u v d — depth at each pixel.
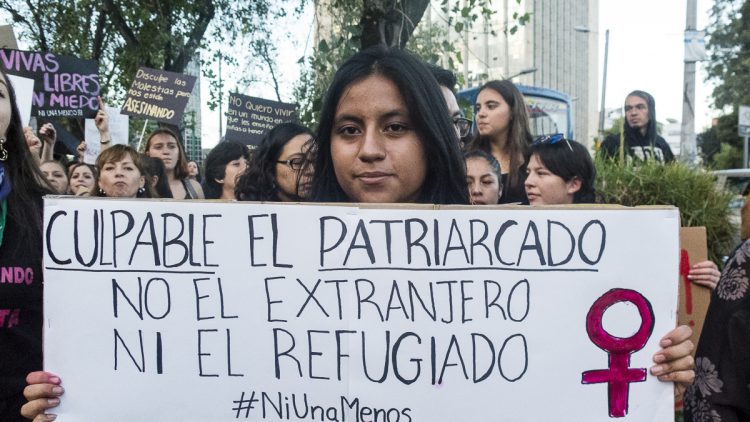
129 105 5.71
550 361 1.63
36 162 2.20
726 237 4.22
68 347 1.67
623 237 1.63
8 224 2.02
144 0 8.93
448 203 1.84
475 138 3.96
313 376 1.65
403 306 1.65
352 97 1.78
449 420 1.63
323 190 1.93
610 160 4.54
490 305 1.64
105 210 1.69
